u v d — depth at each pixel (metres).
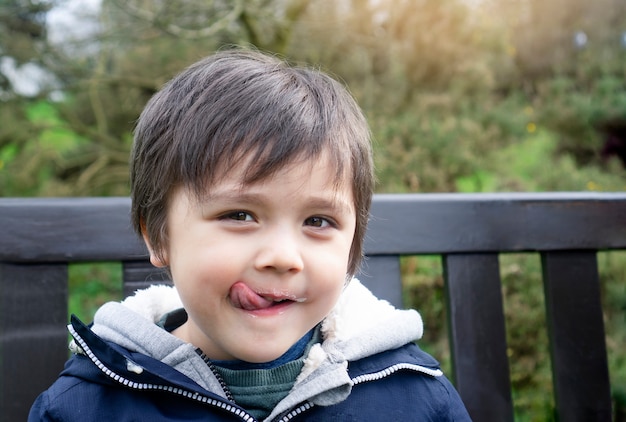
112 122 3.55
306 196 0.80
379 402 0.96
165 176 0.85
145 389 0.89
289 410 0.90
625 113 3.33
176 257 0.84
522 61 3.86
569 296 1.26
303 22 3.32
